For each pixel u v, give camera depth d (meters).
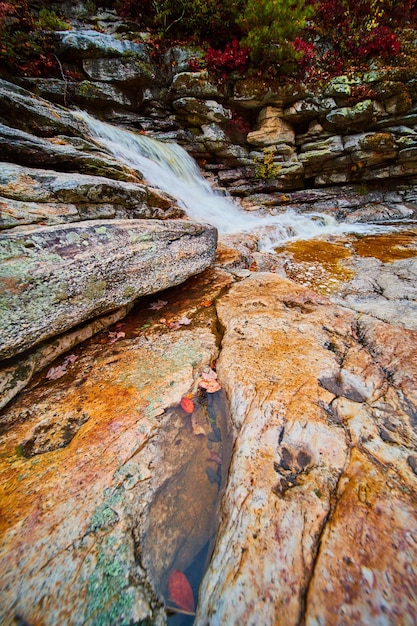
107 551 1.14
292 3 7.48
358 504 1.19
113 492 1.35
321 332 2.48
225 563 1.08
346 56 8.84
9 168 2.49
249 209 9.57
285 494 1.26
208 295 3.33
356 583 0.96
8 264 1.81
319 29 8.91
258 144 9.92
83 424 1.70
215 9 8.22
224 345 2.36
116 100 8.48
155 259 2.78
